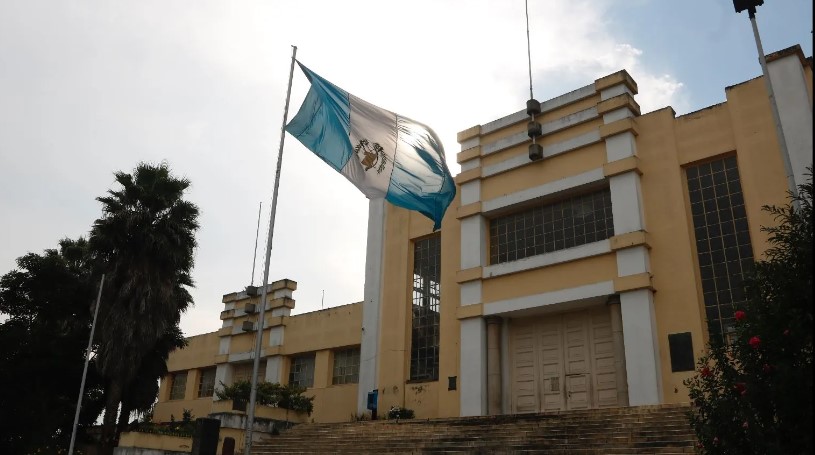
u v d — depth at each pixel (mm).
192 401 33750
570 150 20750
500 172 22281
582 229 20250
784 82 17172
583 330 19734
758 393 7238
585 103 21109
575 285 19281
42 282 28422
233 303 33375
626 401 17672
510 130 22766
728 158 18141
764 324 7195
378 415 22859
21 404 26109
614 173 19328
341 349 27875
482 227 22125
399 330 23609
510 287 20734
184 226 26531
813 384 5691
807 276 6969
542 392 19922
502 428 16328
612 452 13031
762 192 16922
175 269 26000
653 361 17141
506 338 21000
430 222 24234
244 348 31812
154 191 26344
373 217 26031
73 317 28094
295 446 19453
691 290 17375
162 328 24906
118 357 23656
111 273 24594
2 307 28375
